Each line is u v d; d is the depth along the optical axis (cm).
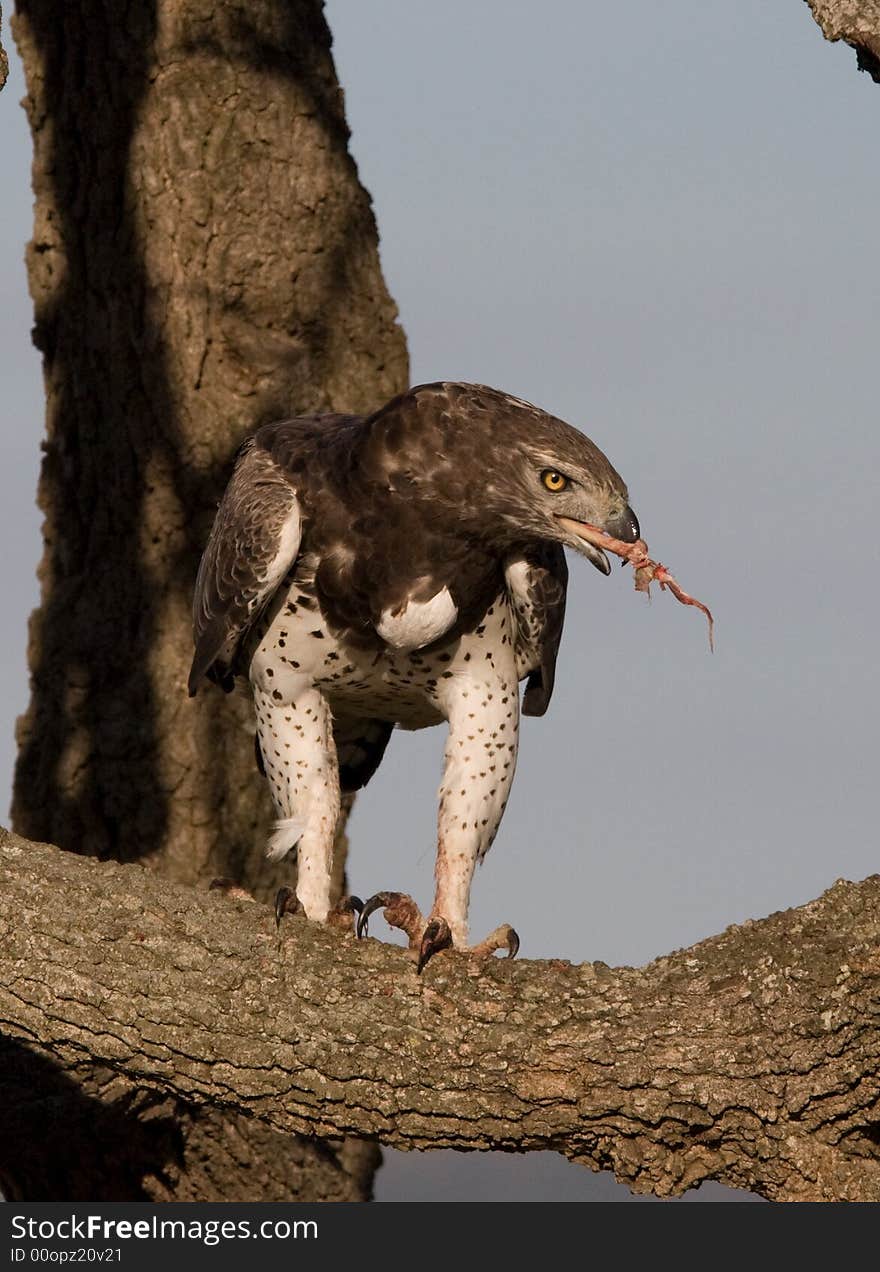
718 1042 824
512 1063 862
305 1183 1309
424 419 1030
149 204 1338
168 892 955
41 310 1381
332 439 1077
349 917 1033
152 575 1338
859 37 809
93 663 1338
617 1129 854
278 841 1109
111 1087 1207
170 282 1338
